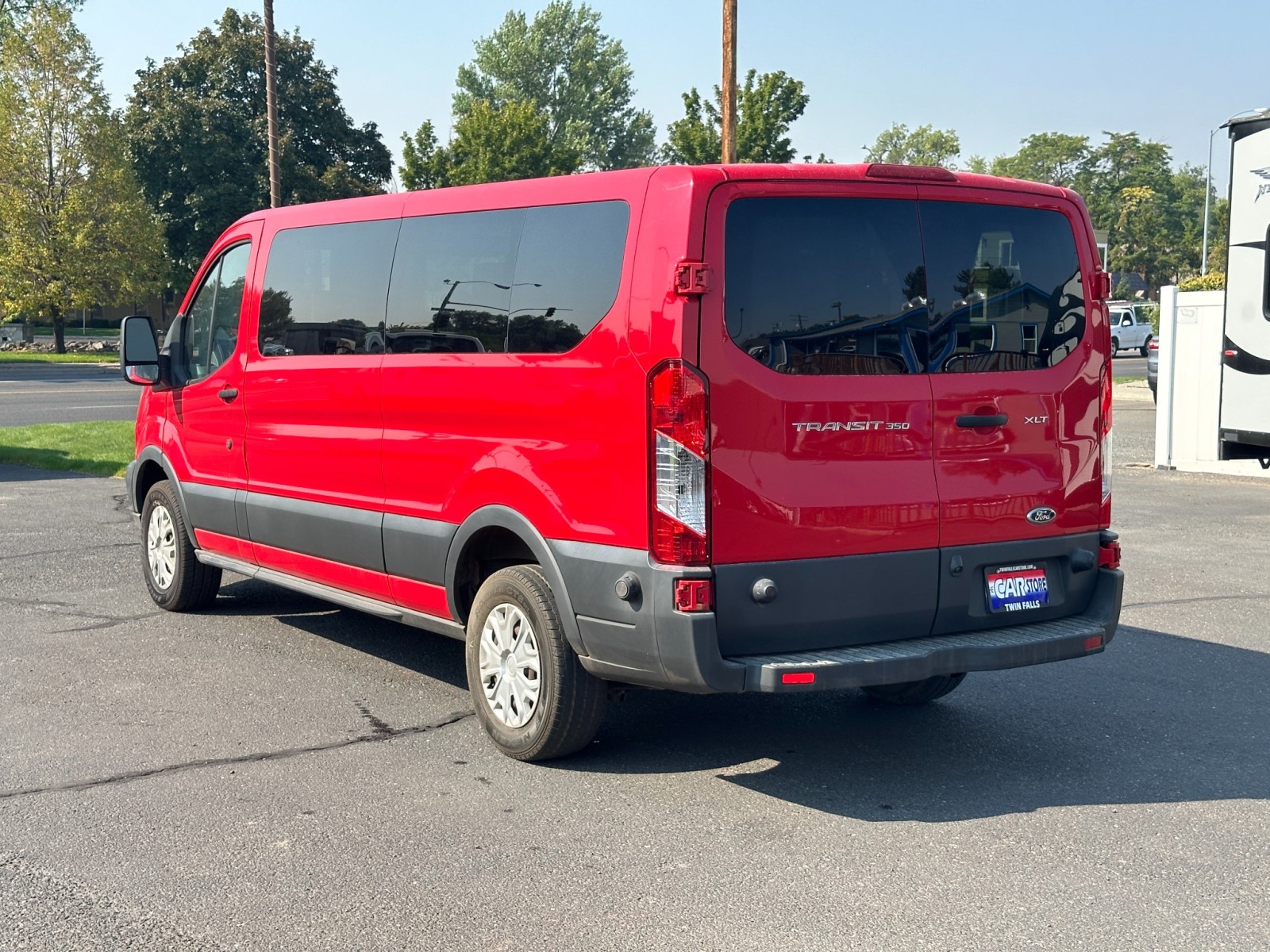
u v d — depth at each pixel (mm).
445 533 5414
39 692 6047
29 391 30719
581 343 4672
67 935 3537
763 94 41344
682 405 4301
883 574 4637
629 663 4559
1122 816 4500
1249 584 8625
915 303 4715
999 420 4887
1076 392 5125
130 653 6805
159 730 5465
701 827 4387
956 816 4504
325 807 4562
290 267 6531
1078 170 145750
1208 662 6656
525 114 59719
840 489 4539
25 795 4664
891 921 3646
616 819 4465
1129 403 26875
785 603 4465
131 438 18125
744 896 3820
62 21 48469
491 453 5105
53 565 9234
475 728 5527
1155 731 5512
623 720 5684
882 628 4676
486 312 5180
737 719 5723
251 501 6809
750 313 4395
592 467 4609
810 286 4500
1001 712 5812
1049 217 5098
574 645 4773
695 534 4324
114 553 9695
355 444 5957
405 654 6820
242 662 6641
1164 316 15344
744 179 4406
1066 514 5113
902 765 5070
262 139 62406
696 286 4281
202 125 61062
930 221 4773
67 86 48875
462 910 3717
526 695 5051
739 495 4375
